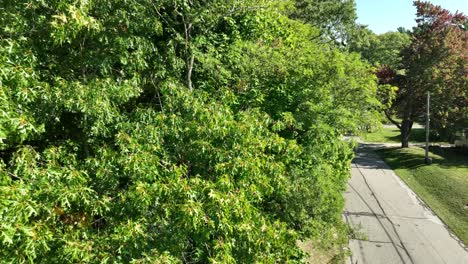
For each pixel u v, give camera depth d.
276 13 11.25
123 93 6.74
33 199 5.12
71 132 8.02
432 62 29.09
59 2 5.77
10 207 4.34
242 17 11.09
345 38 35.38
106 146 6.57
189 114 6.79
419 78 29.36
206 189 5.62
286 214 9.34
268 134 7.25
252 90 9.91
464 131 29.25
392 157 29.70
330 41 28.89
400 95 30.52
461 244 14.35
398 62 32.03
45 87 6.02
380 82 30.70
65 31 5.92
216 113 6.53
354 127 11.17
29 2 6.06
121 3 7.26
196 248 5.96
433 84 29.14
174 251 5.58
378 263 12.77
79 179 5.62
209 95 8.59
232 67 10.25
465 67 28.48
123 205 5.96
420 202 19.14
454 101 29.69
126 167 5.74
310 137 10.34
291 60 11.23
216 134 6.39
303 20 29.97
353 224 16.05
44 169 5.53
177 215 5.55
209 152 6.43
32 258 4.73
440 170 23.77
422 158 27.50
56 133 8.01
